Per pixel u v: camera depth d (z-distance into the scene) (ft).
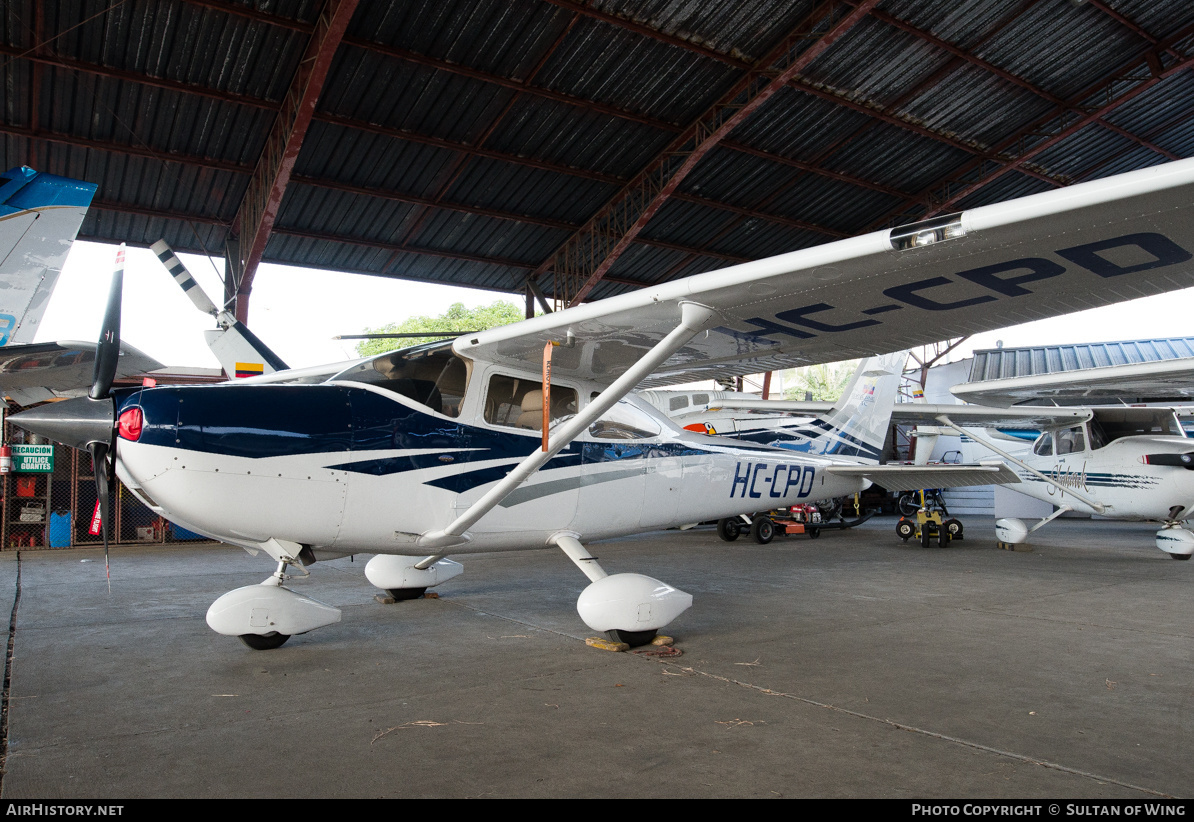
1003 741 7.72
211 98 30.83
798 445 33.37
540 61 31.24
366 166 36.45
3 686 9.86
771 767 6.99
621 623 11.89
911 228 8.72
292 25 27.55
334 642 12.50
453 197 39.93
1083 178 44.93
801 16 30.71
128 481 10.81
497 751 7.42
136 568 22.57
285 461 11.14
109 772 6.88
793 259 9.52
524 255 46.47
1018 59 34.42
